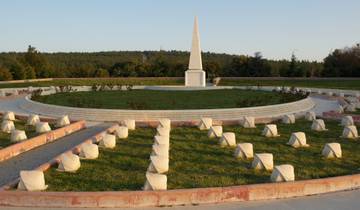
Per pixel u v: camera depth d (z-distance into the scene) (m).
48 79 59.44
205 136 16.28
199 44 37.88
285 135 16.69
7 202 8.30
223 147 14.22
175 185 9.68
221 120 19.42
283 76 68.06
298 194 9.12
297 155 13.19
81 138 15.99
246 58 69.75
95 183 9.79
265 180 10.18
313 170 11.27
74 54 109.44
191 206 8.36
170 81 57.25
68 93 32.81
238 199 8.70
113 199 8.27
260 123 19.97
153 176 9.02
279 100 27.19
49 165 11.09
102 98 28.48
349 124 19.06
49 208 8.16
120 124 18.48
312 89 43.41
